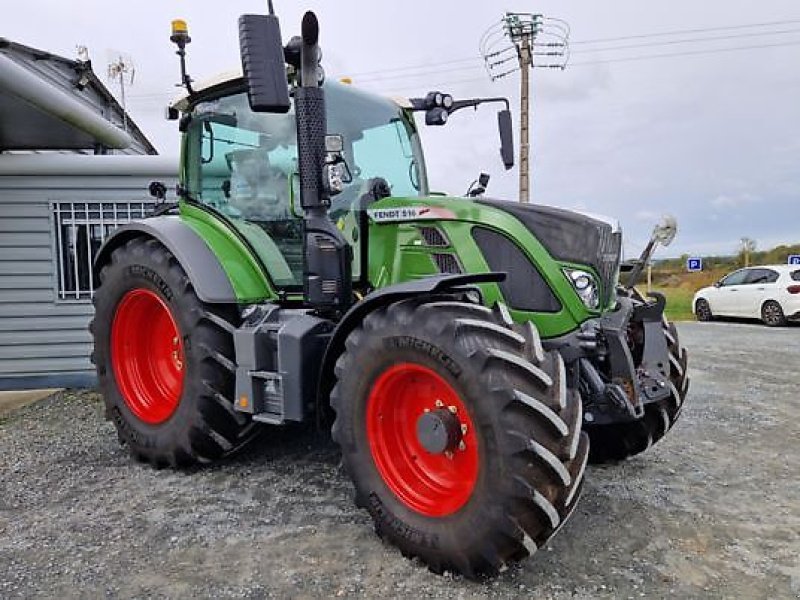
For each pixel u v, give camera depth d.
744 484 3.69
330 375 3.21
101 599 2.49
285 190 3.88
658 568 2.69
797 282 13.00
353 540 2.96
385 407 2.86
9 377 6.66
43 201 6.62
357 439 2.88
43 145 7.90
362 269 3.67
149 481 3.78
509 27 21.28
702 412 5.42
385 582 2.58
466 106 4.52
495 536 2.43
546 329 3.18
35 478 3.85
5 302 6.62
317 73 3.30
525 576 2.62
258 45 2.86
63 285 6.68
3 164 6.52
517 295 3.22
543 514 2.38
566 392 2.52
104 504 3.43
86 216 6.68
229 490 3.61
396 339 2.72
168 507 3.38
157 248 4.02
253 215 4.01
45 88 5.95
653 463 4.06
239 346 3.58
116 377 4.25
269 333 3.51
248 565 2.74
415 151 4.41
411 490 2.79
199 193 4.32
